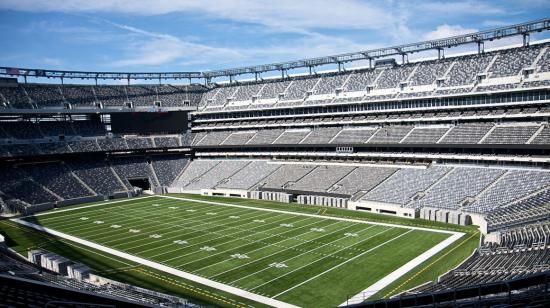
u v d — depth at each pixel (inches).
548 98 2331.4
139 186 3521.2
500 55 2733.8
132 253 1756.9
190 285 1400.1
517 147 2294.5
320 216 2345.0
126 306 970.7
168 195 3233.3
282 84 3740.2
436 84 2834.6
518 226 1758.1
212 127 3882.9
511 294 860.6
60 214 2605.8
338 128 3230.8
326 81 3476.9
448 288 1055.0
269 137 3476.9
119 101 3777.1
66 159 3385.8
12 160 3142.2
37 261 1642.5
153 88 4065.0
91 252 1785.2
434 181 2477.9
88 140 3513.8
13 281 1057.5
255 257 1662.2
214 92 4109.3
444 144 2578.7
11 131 3265.3
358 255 1654.8
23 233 2154.3
